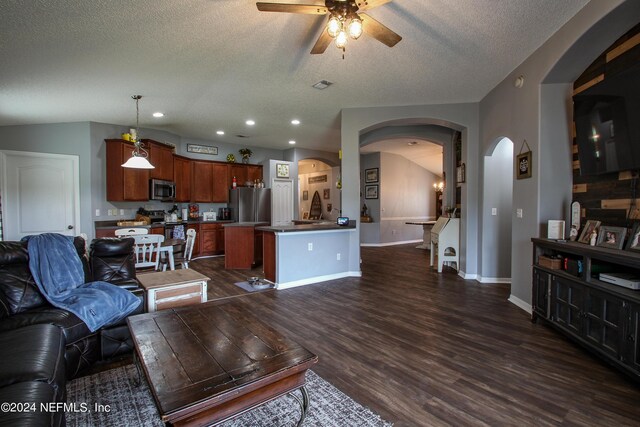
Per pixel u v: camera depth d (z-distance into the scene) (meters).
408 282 4.79
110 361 2.42
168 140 6.73
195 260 6.68
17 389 1.25
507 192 4.70
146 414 1.79
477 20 2.69
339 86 4.12
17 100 4.19
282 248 4.46
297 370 1.47
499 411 1.78
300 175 11.62
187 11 2.46
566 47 2.74
